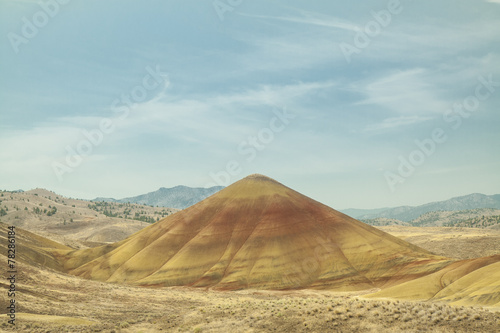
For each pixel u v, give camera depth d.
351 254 110.12
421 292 62.00
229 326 36.31
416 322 30.39
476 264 65.81
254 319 36.62
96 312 53.50
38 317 45.41
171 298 71.94
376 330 30.27
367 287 96.75
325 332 31.28
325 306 36.94
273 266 108.44
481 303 43.66
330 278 102.44
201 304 67.88
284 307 38.94
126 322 44.97
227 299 74.94
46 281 68.69
